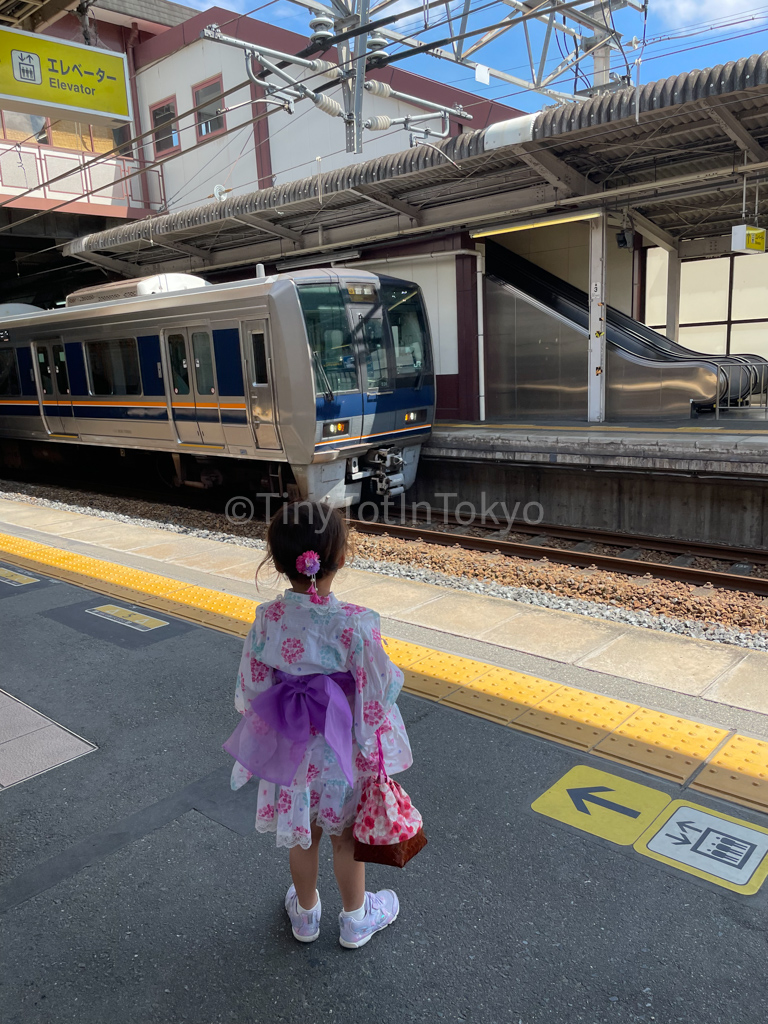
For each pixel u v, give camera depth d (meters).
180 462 10.98
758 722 3.39
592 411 12.09
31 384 12.90
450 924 2.29
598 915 2.29
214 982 2.12
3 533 8.20
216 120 17.30
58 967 2.18
